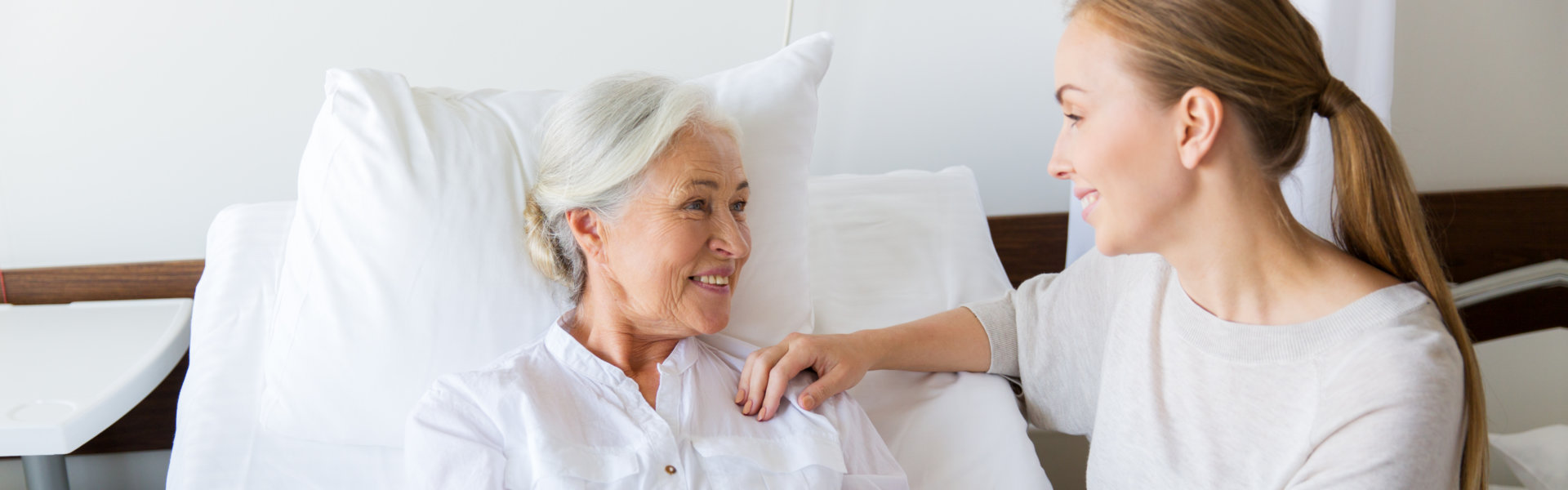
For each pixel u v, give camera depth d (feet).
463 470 3.10
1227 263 2.84
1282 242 2.78
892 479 3.46
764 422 3.50
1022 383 3.96
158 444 5.31
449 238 3.72
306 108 5.08
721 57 5.34
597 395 3.42
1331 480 2.49
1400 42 5.42
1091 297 3.70
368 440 3.77
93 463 5.41
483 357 3.76
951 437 3.78
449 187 3.73
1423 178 5.67
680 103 3.30
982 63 5.50
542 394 3.34
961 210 4.90
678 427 3.40
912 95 5.52
